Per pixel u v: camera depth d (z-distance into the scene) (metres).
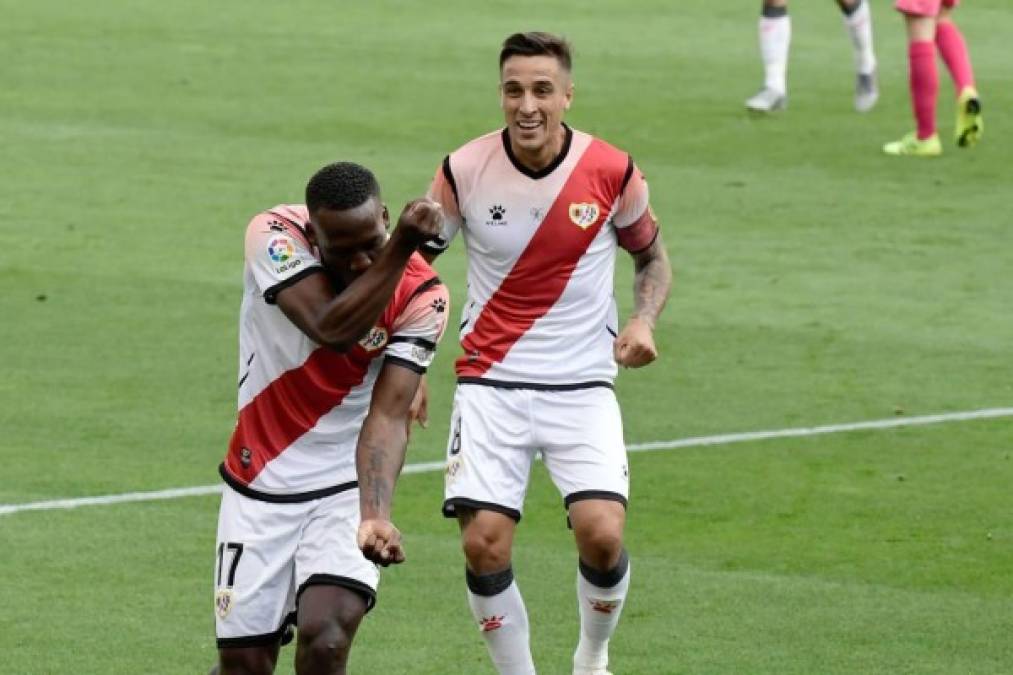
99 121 47.72
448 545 22.02
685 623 19.67
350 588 15.63
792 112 50.28
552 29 61.88
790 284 34.88
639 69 55.50
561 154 18.11
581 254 18.14
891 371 29.72
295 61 55.75
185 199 40.38
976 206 40.94
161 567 21.14
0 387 28.12
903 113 50.38
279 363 15.66
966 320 32.69
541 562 21.55
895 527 22.81
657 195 41.47
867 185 42.66
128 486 23.88
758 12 66.00
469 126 47.56
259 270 15.32
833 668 18.47
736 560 21.64
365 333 14.80
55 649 18.69
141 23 61.44
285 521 15.84
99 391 28.03
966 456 25.64
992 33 62.66
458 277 35.06
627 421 27.12
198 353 30.09
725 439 26.28
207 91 51.47
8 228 37.84
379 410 15.39
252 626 15.94
